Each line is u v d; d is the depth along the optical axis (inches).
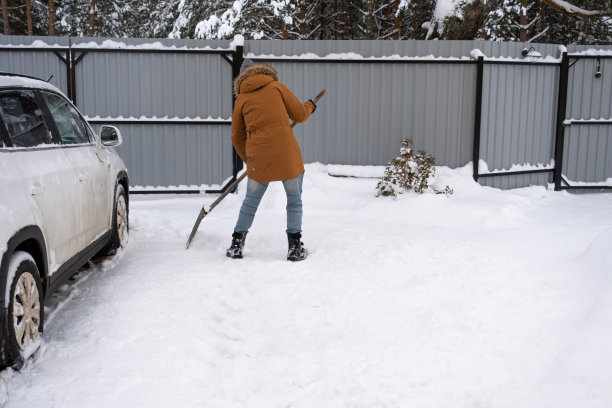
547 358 120.0
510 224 256.1
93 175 175.9
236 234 202.1
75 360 123.6
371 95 338.6
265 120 190.4
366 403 106.3
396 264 190.5
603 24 772.0
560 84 360.5
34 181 127.7
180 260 200.1
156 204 317.4
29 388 110.5
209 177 343.0
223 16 657.6
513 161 358.6
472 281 170.6
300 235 198.7
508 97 350.6
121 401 107.0
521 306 149.2
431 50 336.5
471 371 117.0
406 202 273.0
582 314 137.0
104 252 203.0
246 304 158.9
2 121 126.3
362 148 342.0
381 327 140.7
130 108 334.0
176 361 123.3
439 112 341.4
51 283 137.3
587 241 216.7
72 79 328.2
